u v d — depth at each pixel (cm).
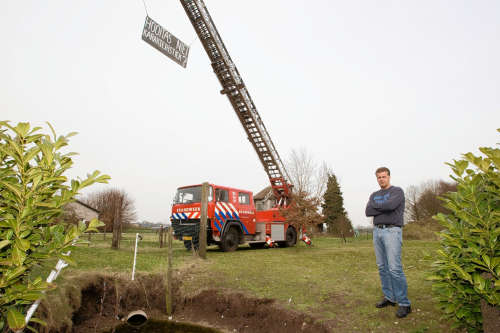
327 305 450
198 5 1606
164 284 581
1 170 204
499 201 249
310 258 894
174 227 1110
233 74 1755
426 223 2370
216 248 1266
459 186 272
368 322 376
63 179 211
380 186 423
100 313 501
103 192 4538
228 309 505
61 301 426
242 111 1839
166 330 467
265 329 443
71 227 224
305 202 1164
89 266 607
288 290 531
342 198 4141
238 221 1182
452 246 281
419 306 409
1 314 200
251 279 610
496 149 228
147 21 662
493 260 237
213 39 1652
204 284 582
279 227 1334
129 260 713
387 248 395
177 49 734
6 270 190
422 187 4719
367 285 552
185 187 1138
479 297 259
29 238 206
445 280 284
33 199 204
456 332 323
